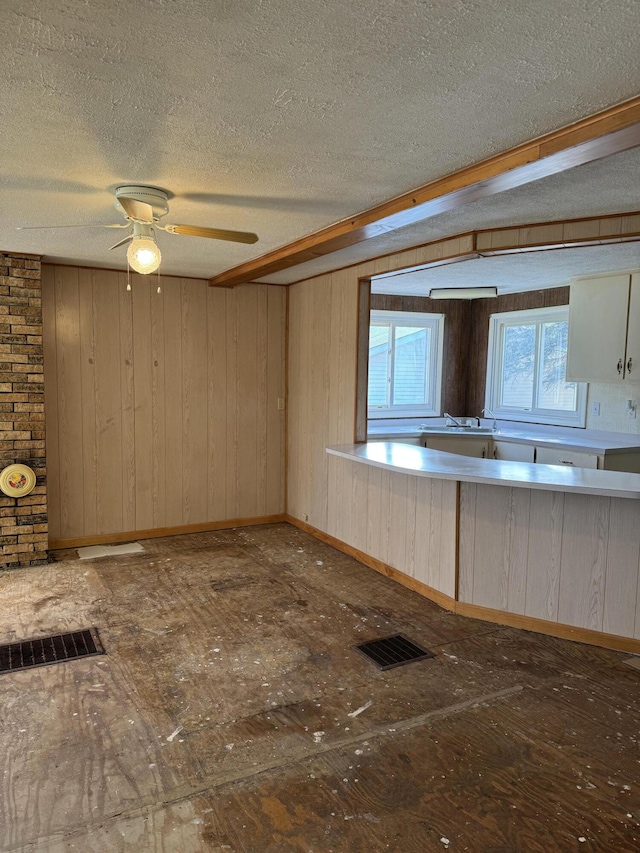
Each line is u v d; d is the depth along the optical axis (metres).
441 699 2.65
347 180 2.54
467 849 1.82
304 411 5.33
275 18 1.39
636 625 3.06
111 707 2.57
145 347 4.99
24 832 1.86
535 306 5.94
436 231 3.43
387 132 2.04
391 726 2.44
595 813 1.97
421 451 4.21
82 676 2.82
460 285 5.58
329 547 4.90
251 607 3.65
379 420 6.35
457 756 2.25
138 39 1.48
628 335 4.59
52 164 2.36
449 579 3.64
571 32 1.44
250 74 1.65
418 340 6.60
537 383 6.05
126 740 2.34
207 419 5.30
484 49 1.52
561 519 3.22
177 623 3.42
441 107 1.85
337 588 3.99
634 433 5.06
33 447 4.32
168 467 5.17
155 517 5.16
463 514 3.54
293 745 2.31
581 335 4.95
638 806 2.00
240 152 2.22
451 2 1.32
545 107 1.85
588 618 3.19
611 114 1.85
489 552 3.46
